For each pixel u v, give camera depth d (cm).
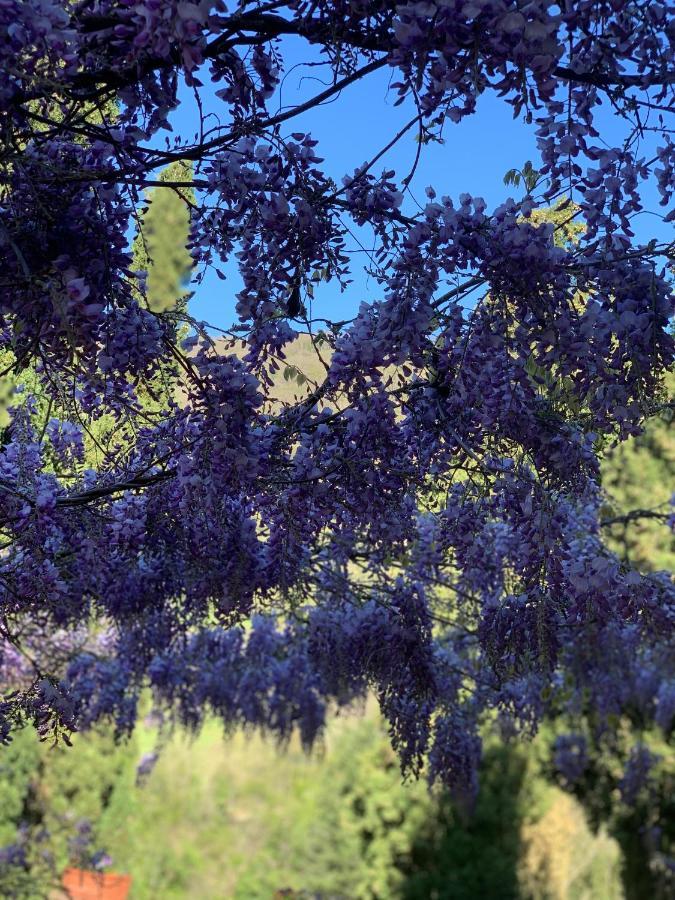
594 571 251
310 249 212
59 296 182
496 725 495
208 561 269
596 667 418
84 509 249
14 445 248
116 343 219
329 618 352
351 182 210
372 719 1002
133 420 255
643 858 1012
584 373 213
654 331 208
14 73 163
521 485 240
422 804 989
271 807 1016
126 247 220
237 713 533
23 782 848
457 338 218
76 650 428
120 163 209
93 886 885
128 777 949
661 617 261
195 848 980
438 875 973
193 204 218
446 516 266
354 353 204
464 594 345
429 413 235
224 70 208
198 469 220
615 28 185
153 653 408
